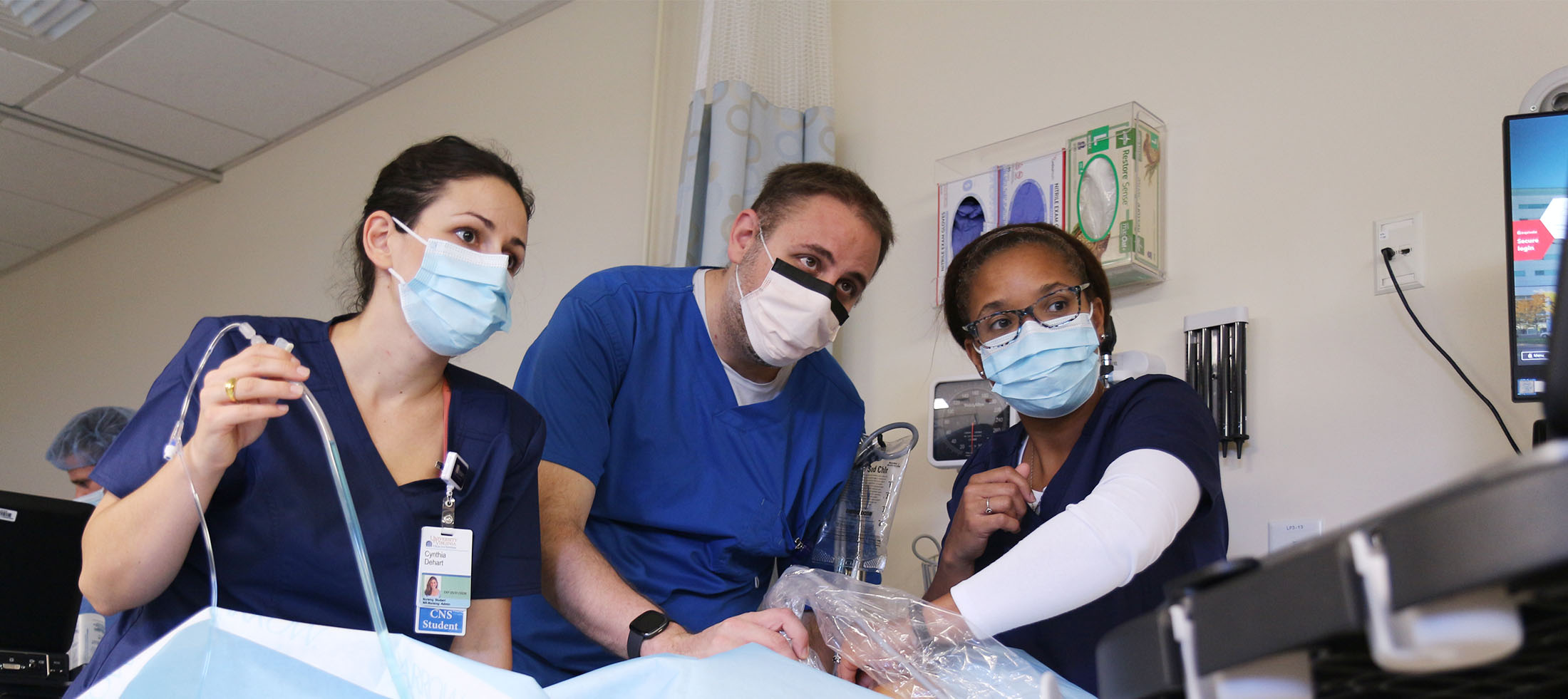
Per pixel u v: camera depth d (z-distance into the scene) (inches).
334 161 174.6
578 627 57.6
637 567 66.9
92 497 123.6
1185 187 87.7
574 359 65.1
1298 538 75.7
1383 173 76.9
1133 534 47.7
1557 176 61.7
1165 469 51.9
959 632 48.1
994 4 106.9
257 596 46.9
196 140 185.2
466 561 50.0
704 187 107.7
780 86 110.3
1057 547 48.1
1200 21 89.9
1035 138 95.3
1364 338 75.5
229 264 189.9
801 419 73.3
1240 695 17.1
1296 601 15.7
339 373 51.1
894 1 117.3
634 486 67.4
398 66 162.7
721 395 70.0
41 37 152.9
